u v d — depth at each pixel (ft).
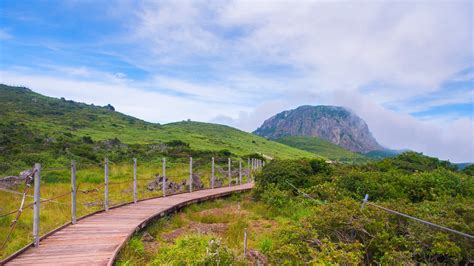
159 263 24.85
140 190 67.00
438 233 23.39
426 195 47.06
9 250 27.48
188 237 28.48
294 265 23.34
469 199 37.22
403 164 77.36
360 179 52.90
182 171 96.53
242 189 75.20
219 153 149.79
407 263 22.77
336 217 26.50
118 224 35.96
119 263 25.66
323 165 69.97
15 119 195.62
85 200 52.95
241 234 38.73
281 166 66.95
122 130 226.79
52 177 71.82
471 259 22.93
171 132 252.21
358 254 23.02
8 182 62.80
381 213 26.94
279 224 45.32
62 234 31.86
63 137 144.97
